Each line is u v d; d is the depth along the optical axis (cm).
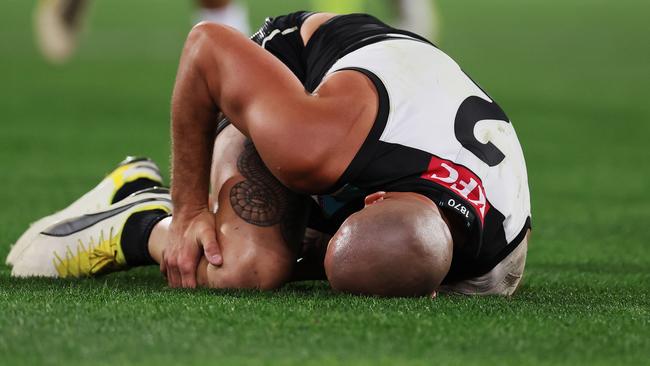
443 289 957
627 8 7112
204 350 703
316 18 1059
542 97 3528
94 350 698
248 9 6544
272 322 779
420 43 984
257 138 881
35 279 1045
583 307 902
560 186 2092
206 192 976
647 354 729
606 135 2823
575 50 4959
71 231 1074
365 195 890
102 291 921
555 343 747
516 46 5094
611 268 1273
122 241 1041
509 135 958
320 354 698
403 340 737
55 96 3362
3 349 698
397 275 824
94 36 5294
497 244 924
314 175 869
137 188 1140
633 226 1650
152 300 862
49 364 666
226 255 940
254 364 672
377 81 901
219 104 930
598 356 719
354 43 981
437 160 879
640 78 4047
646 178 2200
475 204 883
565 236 1557
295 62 1049
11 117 2922
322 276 1059
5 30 5450
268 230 946
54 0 3738
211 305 838
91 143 2502
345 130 869
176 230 972
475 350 721
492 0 7881
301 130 863
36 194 1825
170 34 5375
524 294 1004
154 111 3105
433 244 820
